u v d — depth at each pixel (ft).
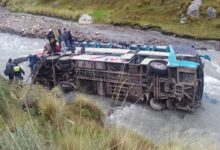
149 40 118.83
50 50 82.94
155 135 53.57
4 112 29.58
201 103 69.05
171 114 64.85
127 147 19.20
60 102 42.60
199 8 133.18
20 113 32.37
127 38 122.31
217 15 129.80
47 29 138.62
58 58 77.36
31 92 41.63
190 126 59.21
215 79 81.05
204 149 23.09
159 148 24.08
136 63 70.38
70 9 169.27
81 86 76.28
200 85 67.31
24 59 86.99
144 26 135.03
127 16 146.72
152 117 62.75
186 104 66.23
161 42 116.47
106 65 73.20
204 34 120.88
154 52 75.25
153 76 68.03
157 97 68.13
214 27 124.88
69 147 18.26
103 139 19.30
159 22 136.67
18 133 16.07
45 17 165.37
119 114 57.26
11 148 15.17
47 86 77.87
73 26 144.15
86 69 75.56
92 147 18.04
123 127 22.41
